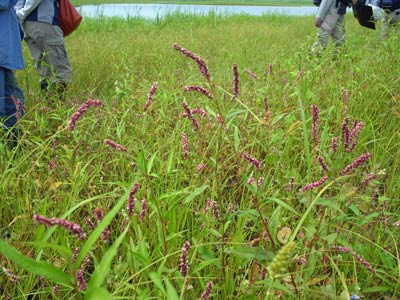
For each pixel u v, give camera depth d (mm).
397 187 3326
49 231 1608
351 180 3076
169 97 3865
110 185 3043
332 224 2229
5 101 4148
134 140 3598
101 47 7945
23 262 1084
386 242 2477
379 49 6164
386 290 2150
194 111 2566
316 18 7996
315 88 4797
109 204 2863
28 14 5469
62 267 2268
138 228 1939
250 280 2004
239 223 2391
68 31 5797
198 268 1830
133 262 1825
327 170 2270
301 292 1970
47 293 2342
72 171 2828
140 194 2666
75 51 7992
